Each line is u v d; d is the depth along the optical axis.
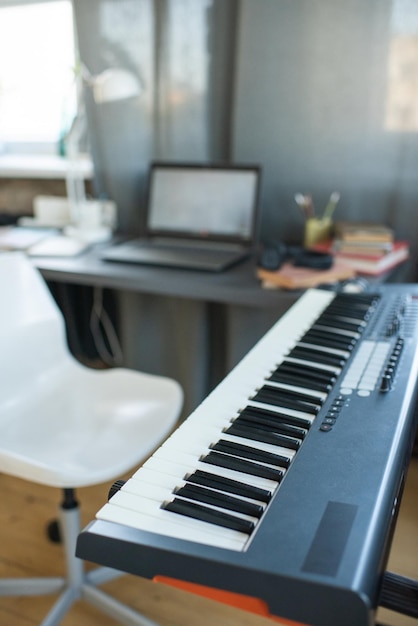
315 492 0.60
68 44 2.46
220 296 1.52
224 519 0.58
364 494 0.60
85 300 2.44
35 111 2.66
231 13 1.86
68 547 1.34
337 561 0.50
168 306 2.24
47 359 1.45
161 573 0.54
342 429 0.73
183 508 0.60
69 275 1.71
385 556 0.56
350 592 0.47
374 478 0.63
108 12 1.98
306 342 1.03
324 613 0.48
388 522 0.57
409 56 1.68
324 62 1.77
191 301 2.12
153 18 1.94
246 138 1.93
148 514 0.60
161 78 2.00
